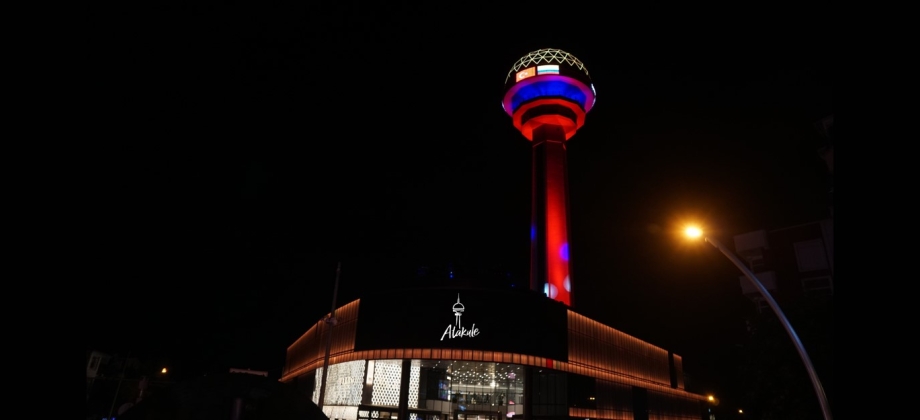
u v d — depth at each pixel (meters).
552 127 82.38
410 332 47.97
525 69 86.38
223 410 3.73
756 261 62.09
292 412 3.93
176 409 3.72
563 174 78.69
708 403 92.50
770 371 29.69
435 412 55.22
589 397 59.59
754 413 30.61
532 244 74.25
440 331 47.84
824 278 57.56
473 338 48.03
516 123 87.25
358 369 53.84
